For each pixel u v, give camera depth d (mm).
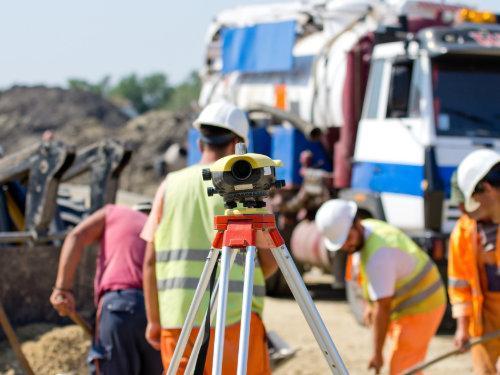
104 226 19859
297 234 44625
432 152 36438
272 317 39812
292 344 34219
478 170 21031
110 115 165500
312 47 46250
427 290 22438
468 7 43562
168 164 59750
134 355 19000
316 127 43188
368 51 42438
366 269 22062
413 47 37781
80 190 81000
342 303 44531
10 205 32250
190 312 14047
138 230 19703
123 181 112688
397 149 37906
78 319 19922
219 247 13859
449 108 37188
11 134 154500
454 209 36438
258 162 13664
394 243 22125
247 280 13234
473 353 22016
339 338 35875
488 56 37625
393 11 43125
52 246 28828
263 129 47375
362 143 40219
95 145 31156
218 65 56719
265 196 13922
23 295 28438
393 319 22688
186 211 16781
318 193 43281
